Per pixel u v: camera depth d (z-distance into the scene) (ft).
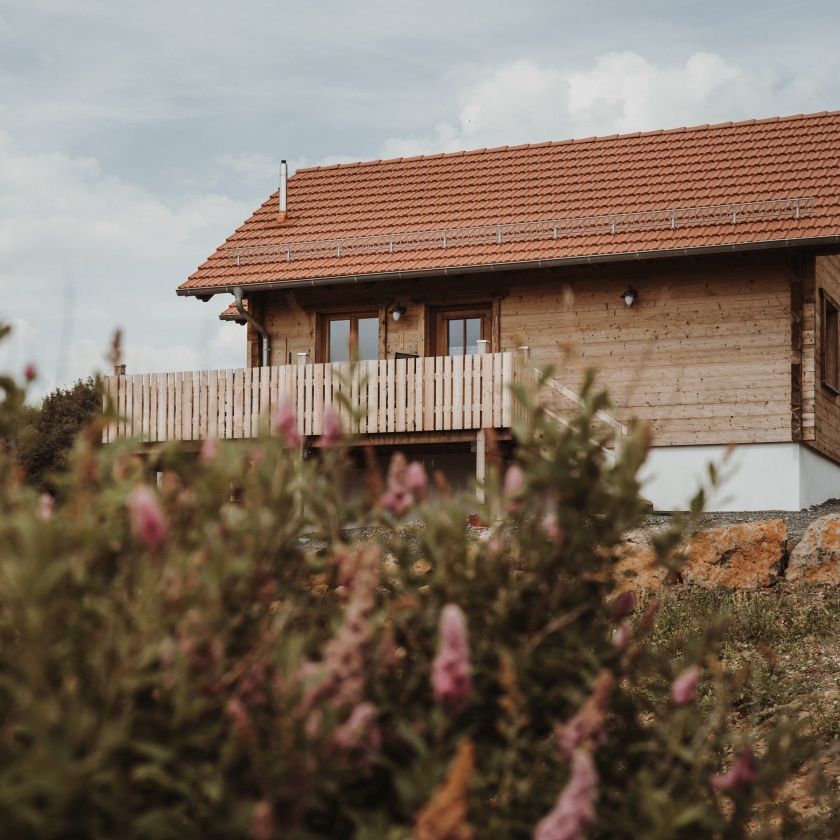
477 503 11.00
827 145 60.90
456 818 7.30
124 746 7.97
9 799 7.19
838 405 61.93
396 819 9.52
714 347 55.52
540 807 9.37
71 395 55.77
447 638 8.16
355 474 56.44
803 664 26.91
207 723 8.75
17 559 7.85
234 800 8.18
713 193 59.21
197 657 8.65
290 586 10.39
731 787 11.19
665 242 55.36
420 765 8.54
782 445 54.19
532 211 62.39
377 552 10.12
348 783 9.37
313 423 54.75
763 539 34.68
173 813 7.98
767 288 55.01
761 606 31.68
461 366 52.80
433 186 68.74
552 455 10.66
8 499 9.18
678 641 13.47
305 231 66.59
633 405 56.49
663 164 63.87
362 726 8.39
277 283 60.95
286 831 8.19
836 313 62.59
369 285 62.39
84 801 7.62
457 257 59.31
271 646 9.26
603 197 62.03
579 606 11.10
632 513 10.73
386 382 53.83
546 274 58.85
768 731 19.84
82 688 8.35
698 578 33.83
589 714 9.27
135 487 9.21
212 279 62.95
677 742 10.82
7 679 7.84
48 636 7.80
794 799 16.85
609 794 10.74
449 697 8.18
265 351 64.13
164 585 8.80
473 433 52.39
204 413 56.44
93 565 9.09
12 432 10.76
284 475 10.02
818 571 34.60
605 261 55.26
